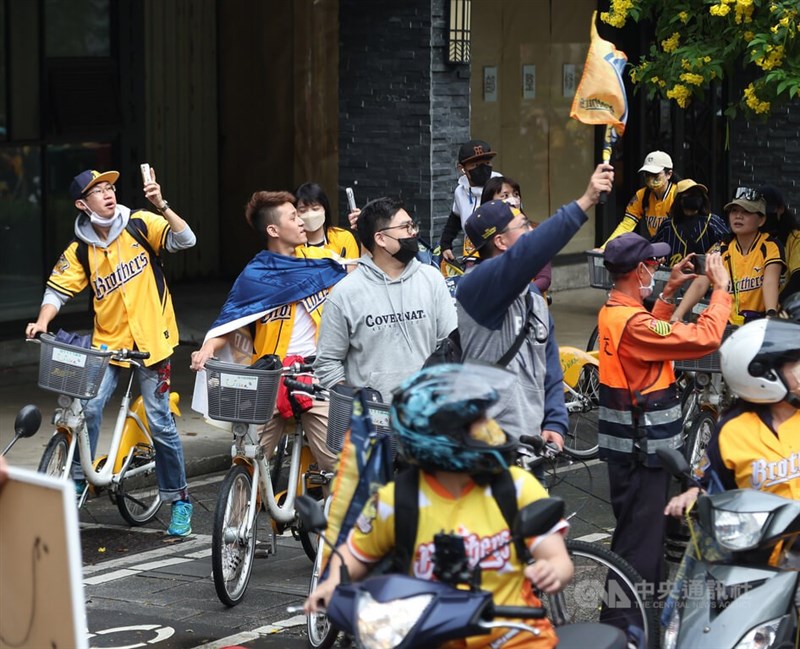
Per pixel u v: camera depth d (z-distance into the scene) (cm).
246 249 2784
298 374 1204
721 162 3148
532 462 1010
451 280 1533
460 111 2230
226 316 1273
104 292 1408
